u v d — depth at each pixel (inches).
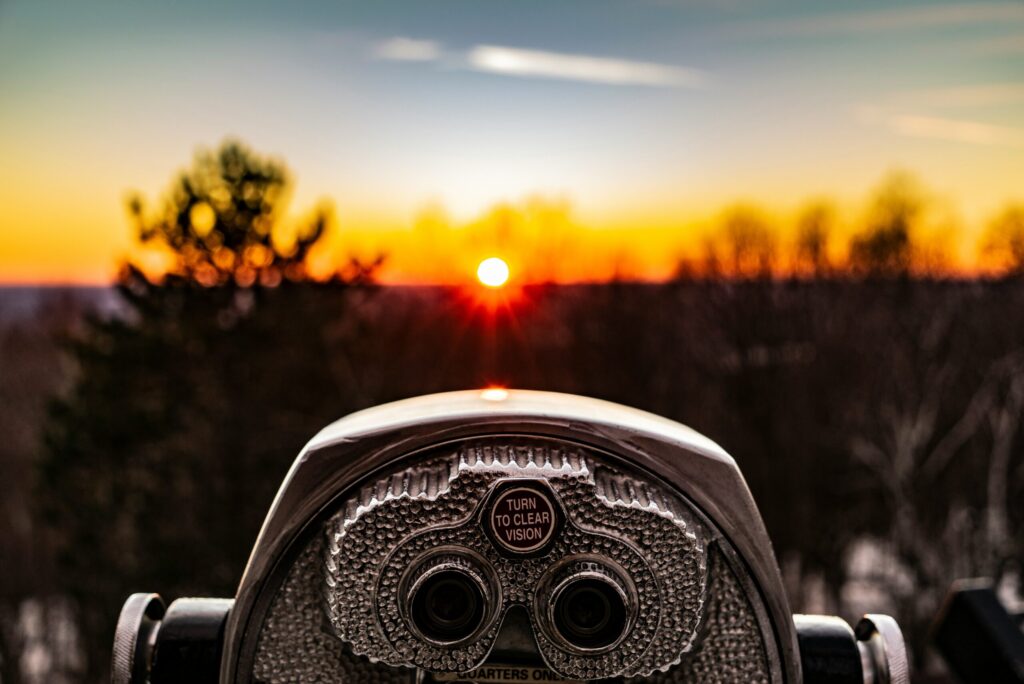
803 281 757.9
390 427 36.8
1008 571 651.5
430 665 35.6
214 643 39.0
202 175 598.5
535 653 37.0
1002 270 700.0
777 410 721.6
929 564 660.1
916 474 674.2
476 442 36.9
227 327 594.2
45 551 708.0
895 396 693.3
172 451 578.6
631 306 731.4
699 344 743.1
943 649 57.5
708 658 37.7
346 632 35.6
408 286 641.6
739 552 37.4
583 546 35.7
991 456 669.9
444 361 620.4
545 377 693.3
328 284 611.8
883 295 730.2
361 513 35.5
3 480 735.1
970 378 676.7
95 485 569.6
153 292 593.6
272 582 37.3
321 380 606.9
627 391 717.3
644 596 35.8
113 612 557.3
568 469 35.7
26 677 609.0
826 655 39.0
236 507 582.6
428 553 35.5
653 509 35.7
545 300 707.4
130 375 579.5
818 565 730.2
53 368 767.1
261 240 603.2
